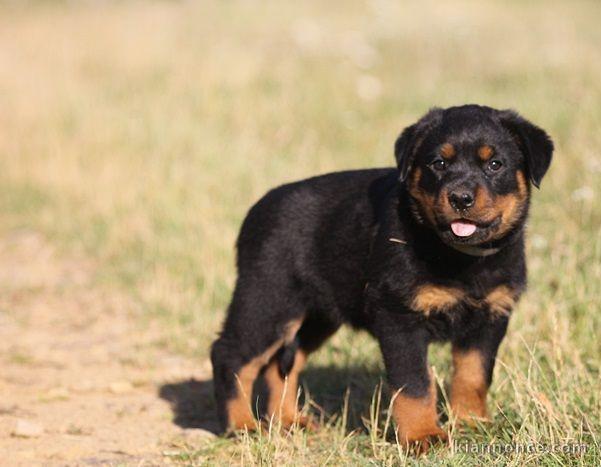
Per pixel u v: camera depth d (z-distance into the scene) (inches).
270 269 329.1
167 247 555.2
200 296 487.5
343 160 665.6
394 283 289.6
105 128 776.3
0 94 890.7
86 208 646.5
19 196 682.2
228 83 887.7
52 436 335.3
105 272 550.9
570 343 354.9
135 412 366.3
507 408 309.0
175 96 863.7
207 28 1152.2
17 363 424.8
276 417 330.6
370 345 398.0
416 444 281.9
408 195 297.4
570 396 302.4
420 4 1263.5
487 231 285.9
